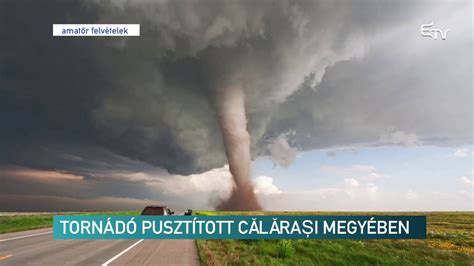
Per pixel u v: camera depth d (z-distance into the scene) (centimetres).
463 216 9669
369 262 1631
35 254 1423
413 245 2395
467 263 1703
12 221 3494
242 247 2020
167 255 1516
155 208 3272
